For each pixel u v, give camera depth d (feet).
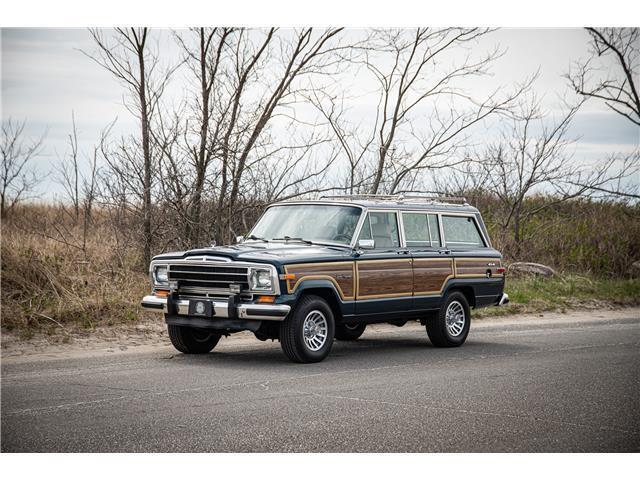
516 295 60.54
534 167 74.33
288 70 53.36
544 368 33.45
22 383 28.17
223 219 54.08
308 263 33.17
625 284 69.21
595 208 83.92
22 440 20.72
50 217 62.64
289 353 33.22
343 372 31.65
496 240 74.43
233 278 32.81
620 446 21.24
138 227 52.70
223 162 52.42
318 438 21.42
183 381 28.91
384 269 36.60
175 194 52.24
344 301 34.78
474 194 78.48
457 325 40.78
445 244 40.68
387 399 26.53
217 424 22.62
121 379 29.12
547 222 81.46
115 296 44.19
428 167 60.34
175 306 33.81
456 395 27.40
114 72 51.80
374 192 59.72
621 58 69.21
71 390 26.99
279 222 37.86
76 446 20.29
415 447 20.79
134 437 21.15
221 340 40.88
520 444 21.26
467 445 21.06
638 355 37.42
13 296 43.27
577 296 64.03
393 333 46.68
